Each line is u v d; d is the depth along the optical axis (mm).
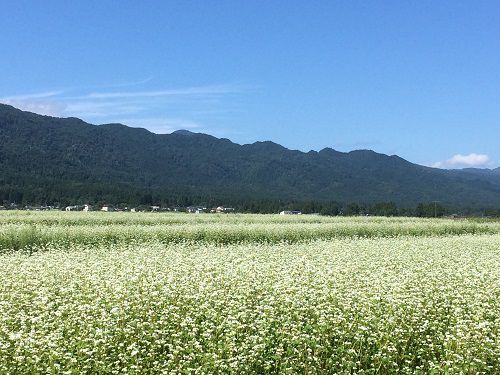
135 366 9336
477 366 10297
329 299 12984
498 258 22312
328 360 10180
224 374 9422
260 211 114500
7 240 27141
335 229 38719
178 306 12211
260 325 11125
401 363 10883
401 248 25641
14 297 12781
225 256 19703
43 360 9445
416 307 12898
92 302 11992
